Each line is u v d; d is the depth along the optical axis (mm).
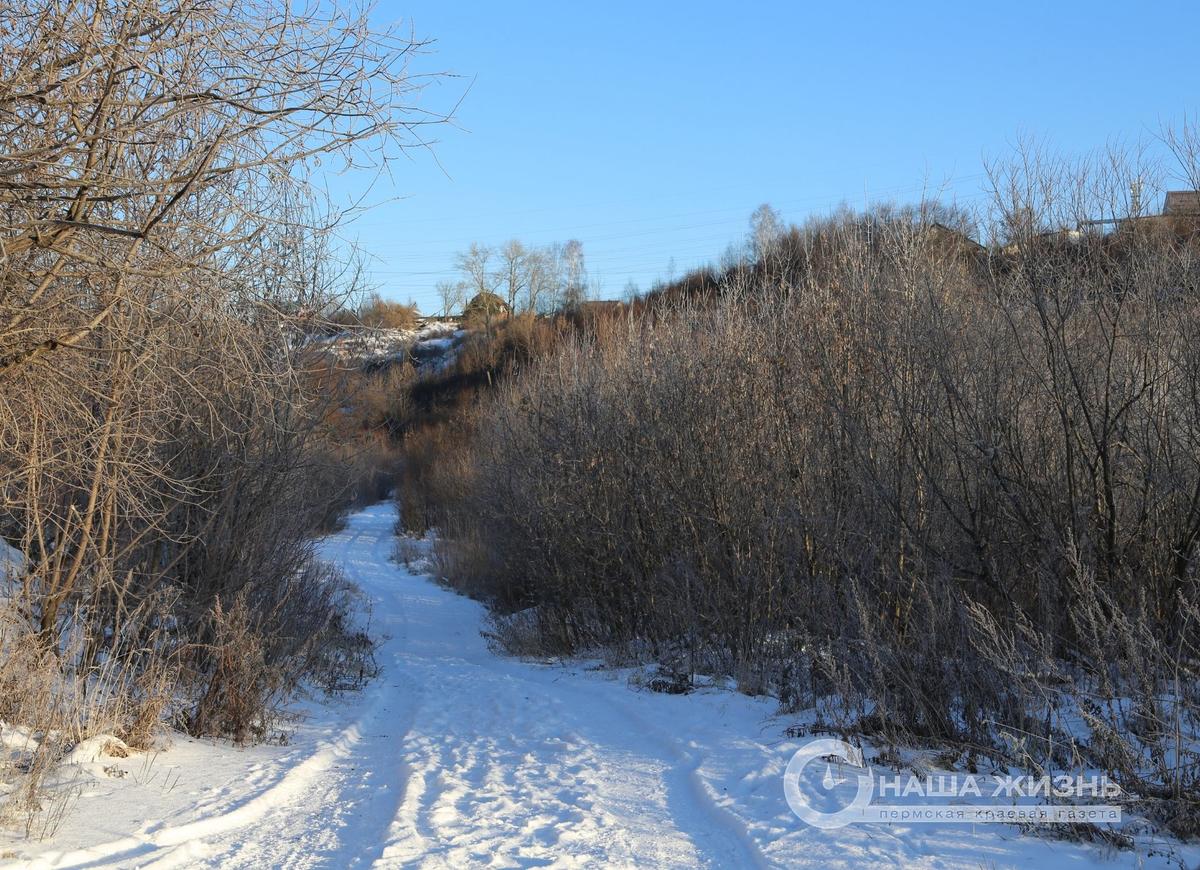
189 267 5777
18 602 8352
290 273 9195
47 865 4980
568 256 67000
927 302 11070
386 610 26484
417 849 5453
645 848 5570
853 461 11648
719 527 14430
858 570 11039
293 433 11477
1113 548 9586
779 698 10281
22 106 5492
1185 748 6492
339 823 6211
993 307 10664
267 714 10070
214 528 10922
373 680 14695
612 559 17141
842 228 13883
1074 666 8539
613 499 17156
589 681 13820
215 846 5613
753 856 5340
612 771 7691
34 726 7301
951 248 12273
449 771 7777
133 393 7473
